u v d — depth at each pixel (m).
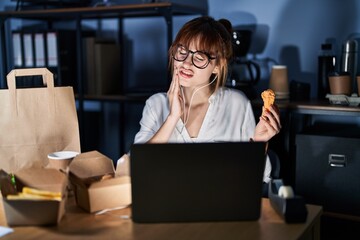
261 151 1.28
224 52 1.83
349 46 2.65
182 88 1.96
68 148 1.70
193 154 1.26
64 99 1.69
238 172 1.28
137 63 3.37
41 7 3.29
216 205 1.30
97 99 3.11
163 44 3.28
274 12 2.94
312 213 1.38
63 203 1.34
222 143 1.27
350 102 2.50
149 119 2.02
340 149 2.49
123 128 3.48
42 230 1.27
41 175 1.41
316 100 2.75
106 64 3.19
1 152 1.65
